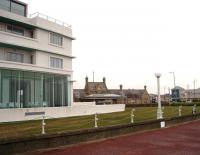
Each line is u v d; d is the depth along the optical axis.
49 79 32.62
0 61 26.36
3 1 33.78
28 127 18.91
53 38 36.78
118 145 14.06
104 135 15.87
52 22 36.25
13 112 23.75
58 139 13.09
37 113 25.91
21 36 31.75
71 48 39.91
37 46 33.88
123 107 40.06
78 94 92.44
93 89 89.38
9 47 31.53
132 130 18.25
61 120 24.22
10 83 27.47
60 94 34.44
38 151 12.03
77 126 18.92
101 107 34.75
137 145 14.10
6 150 10.84
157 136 17.16
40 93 31.09
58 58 37.53
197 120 27.94
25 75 29.27
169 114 29.84
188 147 13.56
